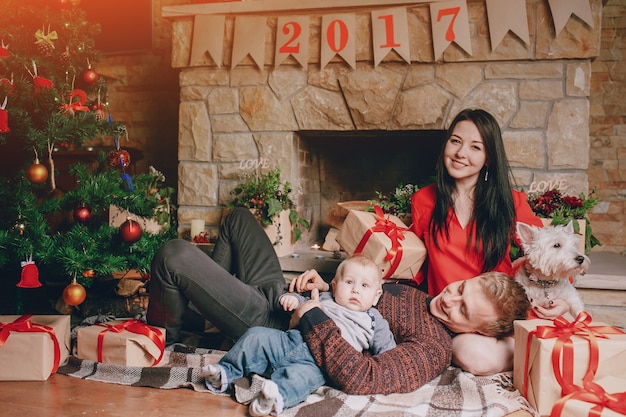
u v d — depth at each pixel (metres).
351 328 1.59
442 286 1.97
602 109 3.59
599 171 3.61
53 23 2.29
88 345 1.76
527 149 2.62
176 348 1.92
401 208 2.54
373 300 1.67
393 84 2.75
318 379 1.51
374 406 1.43
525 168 2.63
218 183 3.00
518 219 1.98
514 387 1.57
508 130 2.64
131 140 3.95
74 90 2.34
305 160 3.25
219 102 2.98
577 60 2.57
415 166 3.36
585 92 2.56
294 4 2.79
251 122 2.94
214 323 1.85
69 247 2.12
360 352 1.54
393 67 2.75
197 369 1.64
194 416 1.41
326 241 2.94
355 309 1.64
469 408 1.41
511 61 2.62
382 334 1.63
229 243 2.18
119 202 2.27
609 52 3.56
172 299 1.81
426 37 2.69
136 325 1.80
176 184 3.89
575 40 2.54
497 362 1.64
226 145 2.98
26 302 2.81
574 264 1.60
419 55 2.70
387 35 2.71
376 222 2.06
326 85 2.84
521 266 1.79
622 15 3.53
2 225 2.25
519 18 2.56
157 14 3.85
